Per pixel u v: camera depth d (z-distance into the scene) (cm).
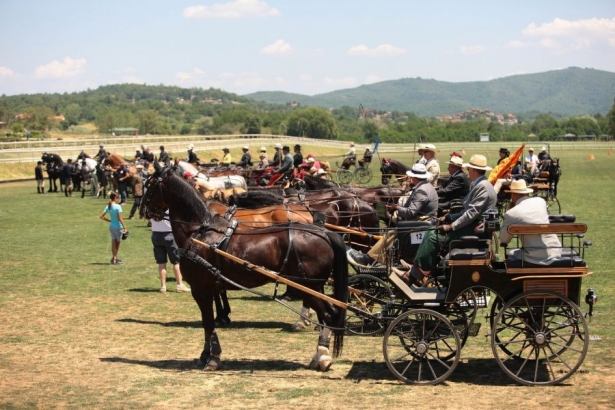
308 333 1288
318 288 1054
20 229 2912
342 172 4578
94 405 888
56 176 4809
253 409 865
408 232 1056
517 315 979
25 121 16675
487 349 1134
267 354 1142
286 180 2469
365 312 1023
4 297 1611
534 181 2917
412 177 1247
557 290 939
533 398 878
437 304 983
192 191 1107
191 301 1578
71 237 2662
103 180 4391
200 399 909
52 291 1680
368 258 1242
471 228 1020
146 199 1130
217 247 1060
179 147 6950
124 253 2275
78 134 15838
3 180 5675
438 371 1020
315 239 1048
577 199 3684
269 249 1052
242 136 8738
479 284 959
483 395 897
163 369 1061
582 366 1011
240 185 2284
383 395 909
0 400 909
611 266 1791
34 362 1103
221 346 1196
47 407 880
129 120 17012
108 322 1380
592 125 15688
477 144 10150
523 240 950
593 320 1271
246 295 1645
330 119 11250
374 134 10469
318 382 977
